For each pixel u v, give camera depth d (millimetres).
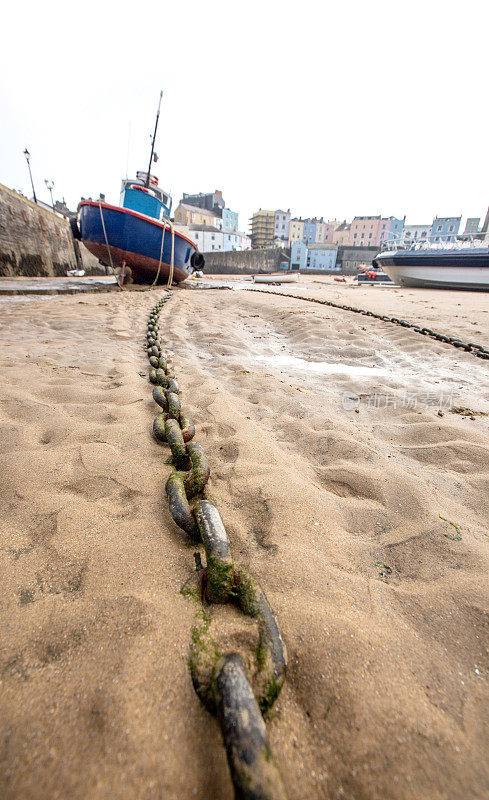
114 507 1682
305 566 1397
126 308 8211
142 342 5133
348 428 2670
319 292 14320
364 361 4645
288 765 817
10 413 2564
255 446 2268
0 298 9250
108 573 1311
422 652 1089
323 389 3582
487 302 11594
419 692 974
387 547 1547
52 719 861
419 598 1286
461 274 17828
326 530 1617
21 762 777
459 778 798
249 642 1040
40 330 5668
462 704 951
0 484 1783
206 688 906
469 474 2109
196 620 1104
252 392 3344
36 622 1119
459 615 1218
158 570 1331
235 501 1772
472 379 3947
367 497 1883
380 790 779
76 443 2195
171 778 773
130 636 1073
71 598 1213
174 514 1424
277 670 945
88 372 3570
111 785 747
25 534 1492
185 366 4027
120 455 2084
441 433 2584
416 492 1871
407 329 6105
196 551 1436
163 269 13742
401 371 4234
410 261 18859
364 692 962
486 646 1118
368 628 1147
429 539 1575
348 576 1375
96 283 13820
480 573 1389
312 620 1159
